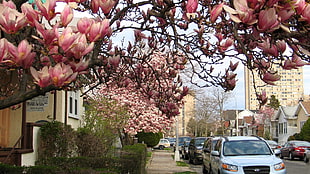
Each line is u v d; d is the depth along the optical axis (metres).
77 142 10.95
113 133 14.55
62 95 12.23
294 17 2.48
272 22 2.29
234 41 3.90
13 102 3.09
